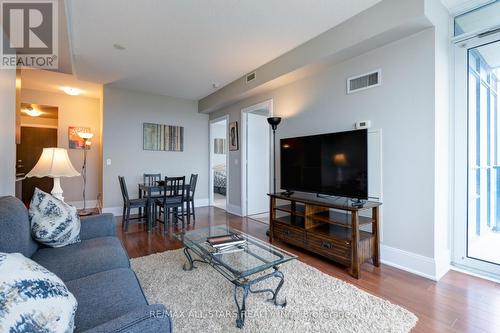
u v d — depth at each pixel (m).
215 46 3.27
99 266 1.53
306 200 2.84
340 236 2.52
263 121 5.34
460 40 2.48
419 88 2.39
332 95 3.18
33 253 1.65
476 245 2.51
